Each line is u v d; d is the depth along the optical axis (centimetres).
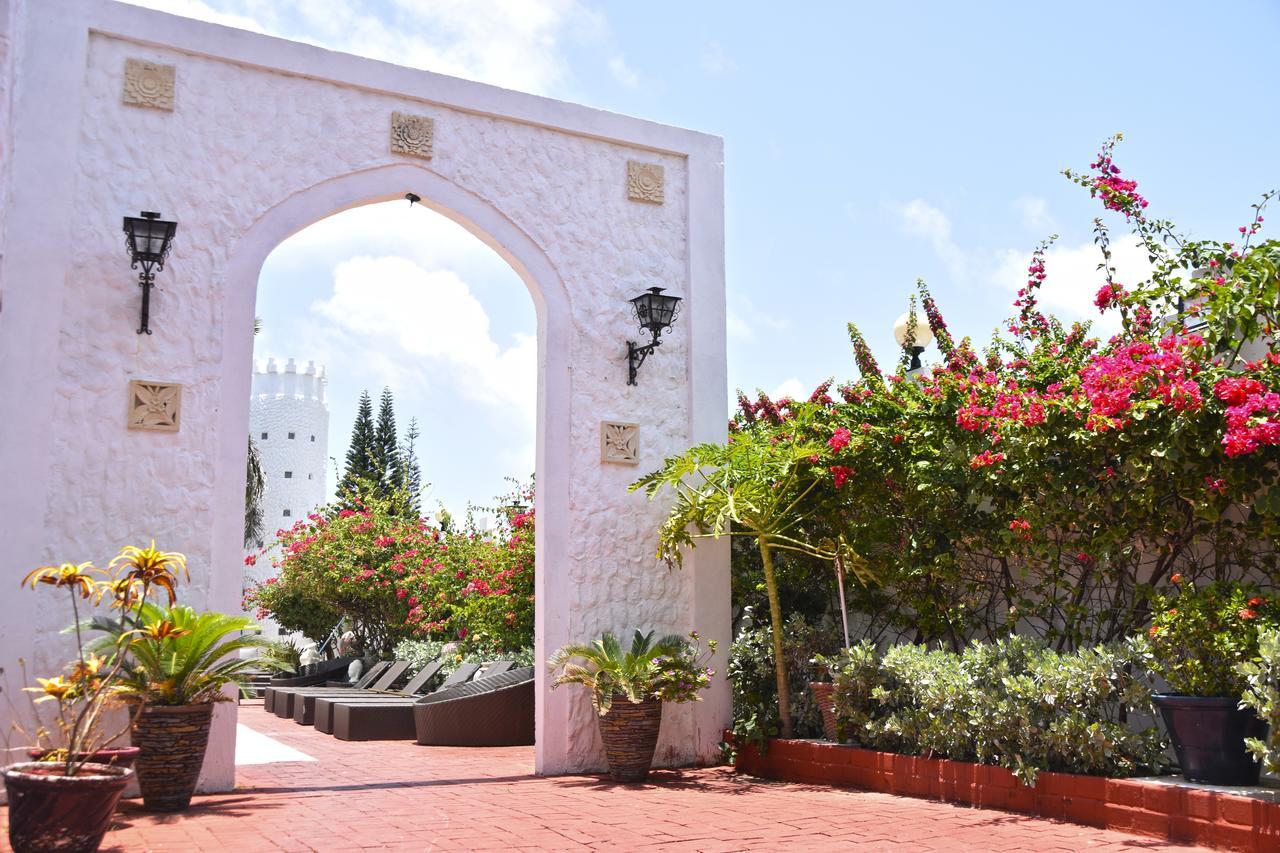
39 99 612
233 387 646
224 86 673
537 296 763
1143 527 575
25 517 576
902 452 708
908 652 635
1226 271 596
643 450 777
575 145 790
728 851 446
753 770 727
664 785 656
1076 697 525
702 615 771
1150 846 447
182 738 534
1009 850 446
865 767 638
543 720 710
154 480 616
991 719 553
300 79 697
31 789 390
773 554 811
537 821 515
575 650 683
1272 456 496
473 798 592
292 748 888
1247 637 469
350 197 700
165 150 649
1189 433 518
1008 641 642
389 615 1628
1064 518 601
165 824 491
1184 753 482
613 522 756
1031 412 587
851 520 749
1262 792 441
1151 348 563
